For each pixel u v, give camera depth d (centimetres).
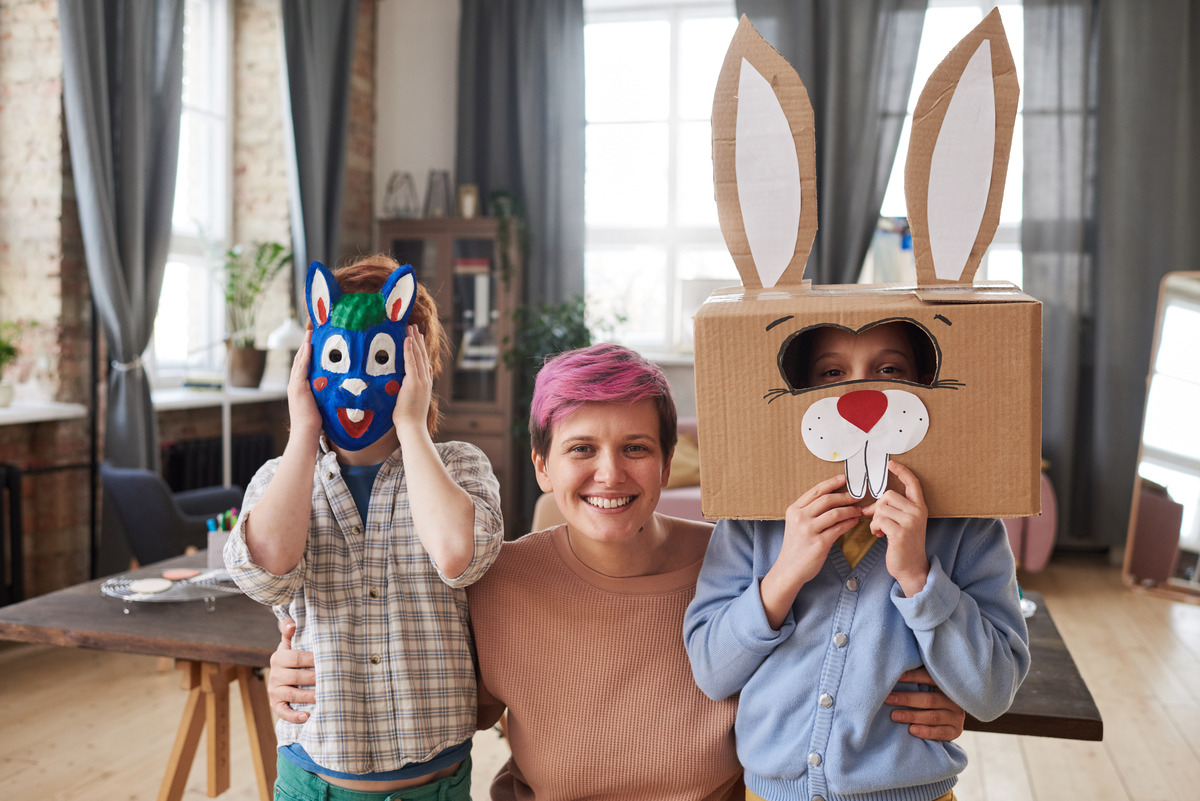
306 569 101
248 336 454
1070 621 373
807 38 479
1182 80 456
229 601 163
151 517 286
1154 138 459
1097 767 240
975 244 91
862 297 87
